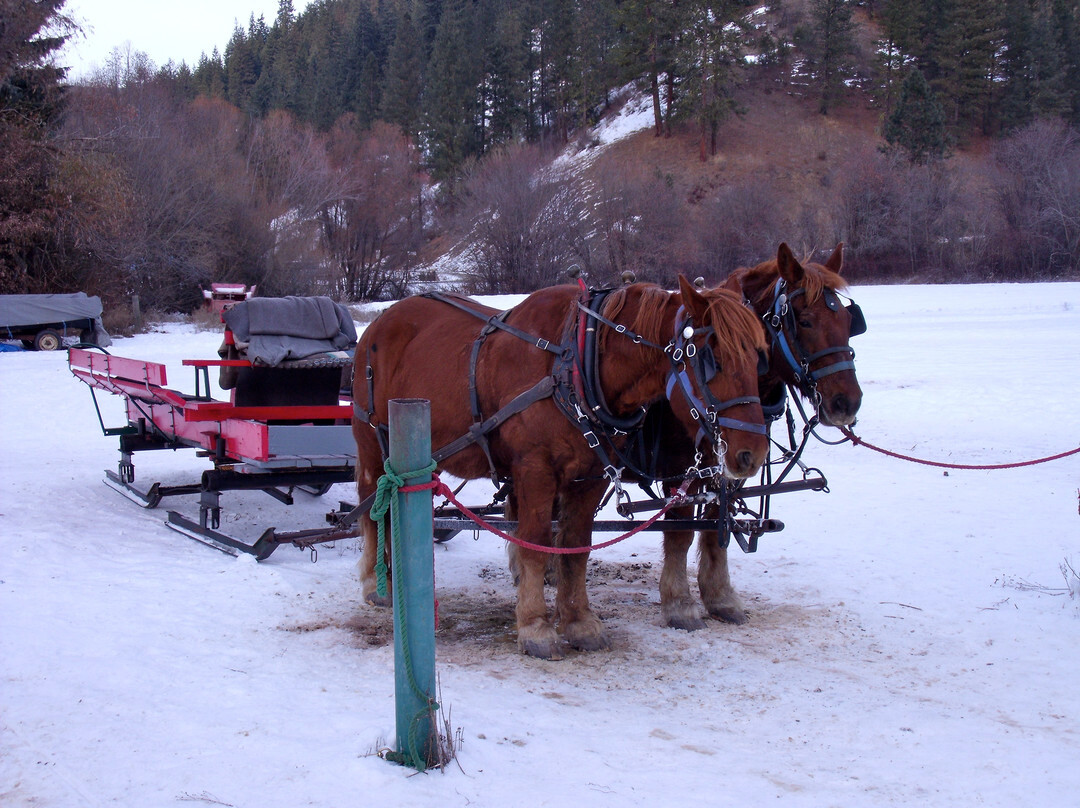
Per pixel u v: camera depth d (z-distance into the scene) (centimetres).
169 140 4128
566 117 9756
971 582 668
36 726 415
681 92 8462
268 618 591
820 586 671
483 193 5566
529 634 538
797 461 623
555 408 513
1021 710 455
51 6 3056
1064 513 862
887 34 9338
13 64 3044
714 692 484
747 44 8888
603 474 530
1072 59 8925
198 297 4072
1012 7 9000
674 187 6425
